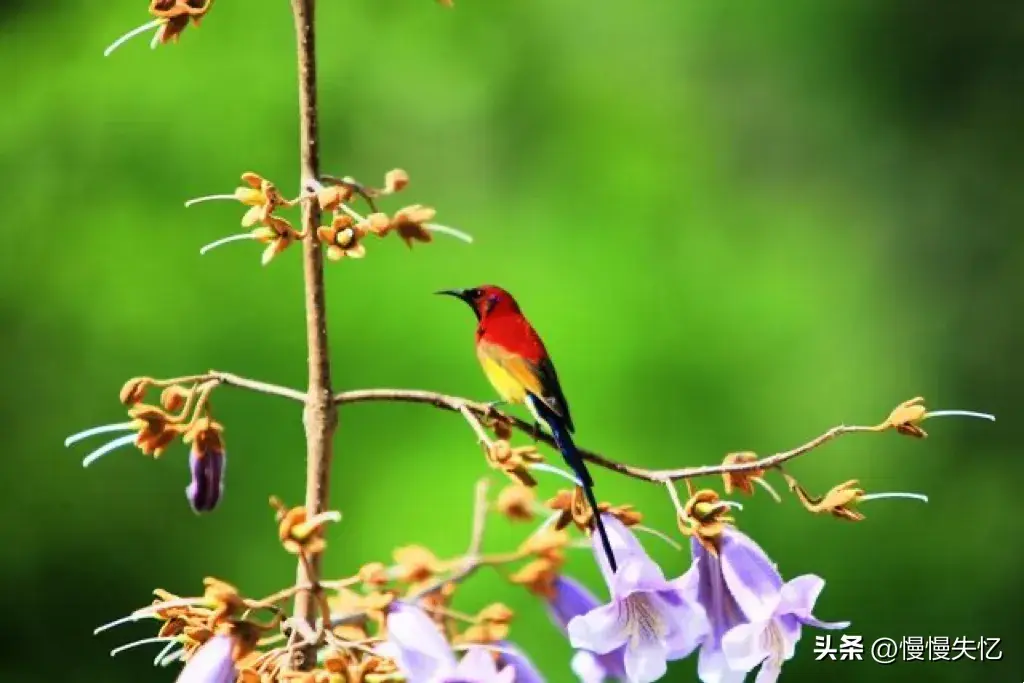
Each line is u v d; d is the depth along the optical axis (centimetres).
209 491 557
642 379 1462
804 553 1540
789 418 1557
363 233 525
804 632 1537
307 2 531
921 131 2153
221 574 1414
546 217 1653
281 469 1411
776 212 1958
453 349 1409
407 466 1354
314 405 531
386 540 1323
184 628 509
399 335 1410
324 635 507
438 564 611
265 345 1438
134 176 1505
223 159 1512
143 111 1521
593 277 1543
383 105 1662
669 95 1812
